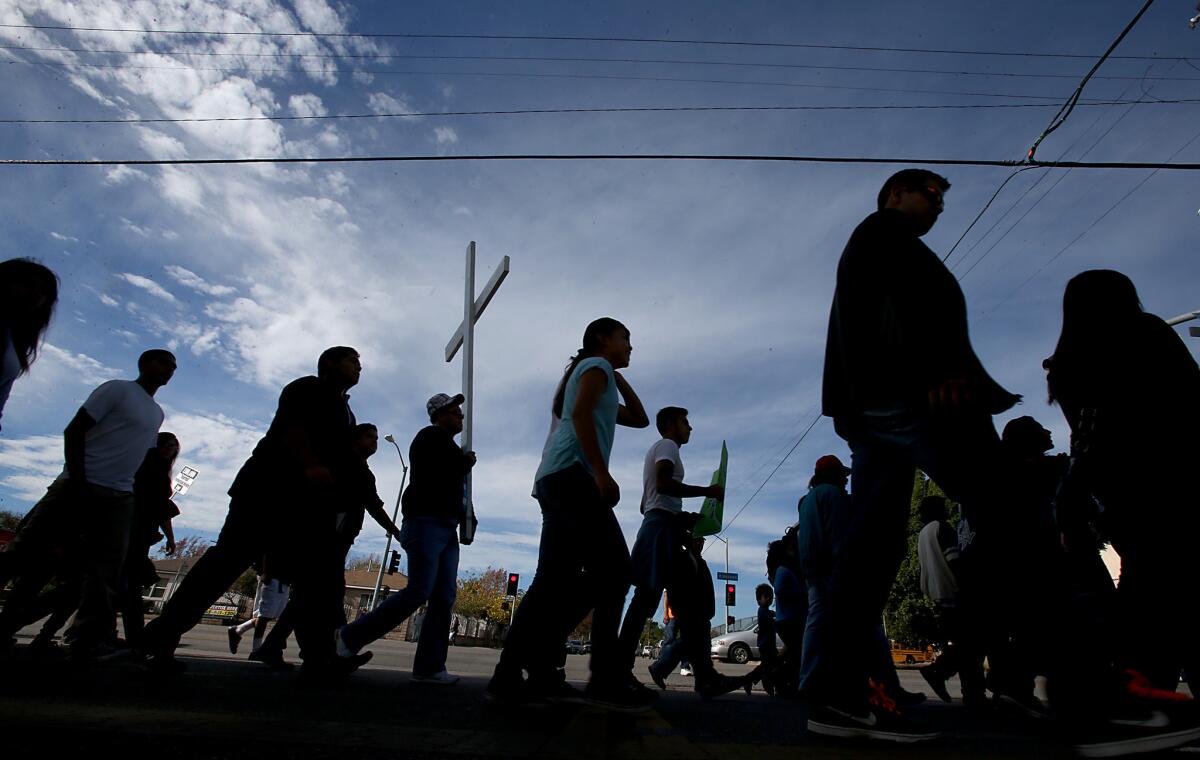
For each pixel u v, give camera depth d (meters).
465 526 4.07
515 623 2.28
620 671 2.18
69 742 1.15
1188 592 1.65
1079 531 2.19
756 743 1.68
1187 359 1.83
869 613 1.79
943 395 1.62
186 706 1.75
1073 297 2.03
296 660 5.03
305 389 3.01
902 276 1.77
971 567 3.10
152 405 3.35
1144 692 1.53
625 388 3.06
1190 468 1.70
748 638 19.92
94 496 3.08
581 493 2.26
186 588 2.73
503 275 4.64
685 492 3.66
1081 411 1.92
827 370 2.03
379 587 28.17
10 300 2.28
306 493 2.88
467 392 4.70
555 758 1.30
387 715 1.88
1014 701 2.85
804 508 3.54
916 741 1.66
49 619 3.35
